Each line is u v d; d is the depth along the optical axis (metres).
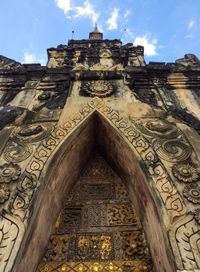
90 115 6.02
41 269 4.66
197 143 5.40
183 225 3.95
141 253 4.88
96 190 6.04
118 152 5.93
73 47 10.91
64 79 7.93
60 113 6.29
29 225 4.02
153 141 5.39
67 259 4.82
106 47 10.53
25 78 8.17
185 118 6.15
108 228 5.30
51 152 5.16
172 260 3.57
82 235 5.20
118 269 4.65
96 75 7.39
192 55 9.49
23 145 5.40
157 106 6.62
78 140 5.82
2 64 9.23
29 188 4.52
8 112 6.43
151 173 4.73
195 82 7.78
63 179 5.54
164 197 4.34
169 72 8.05
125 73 7.60
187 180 4.61
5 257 3.62
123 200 5.81
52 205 5.12
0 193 4.46
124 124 5.80
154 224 4.45
